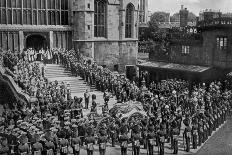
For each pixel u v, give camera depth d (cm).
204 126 3200
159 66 5984
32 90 4034
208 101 3838
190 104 3997
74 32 6322
